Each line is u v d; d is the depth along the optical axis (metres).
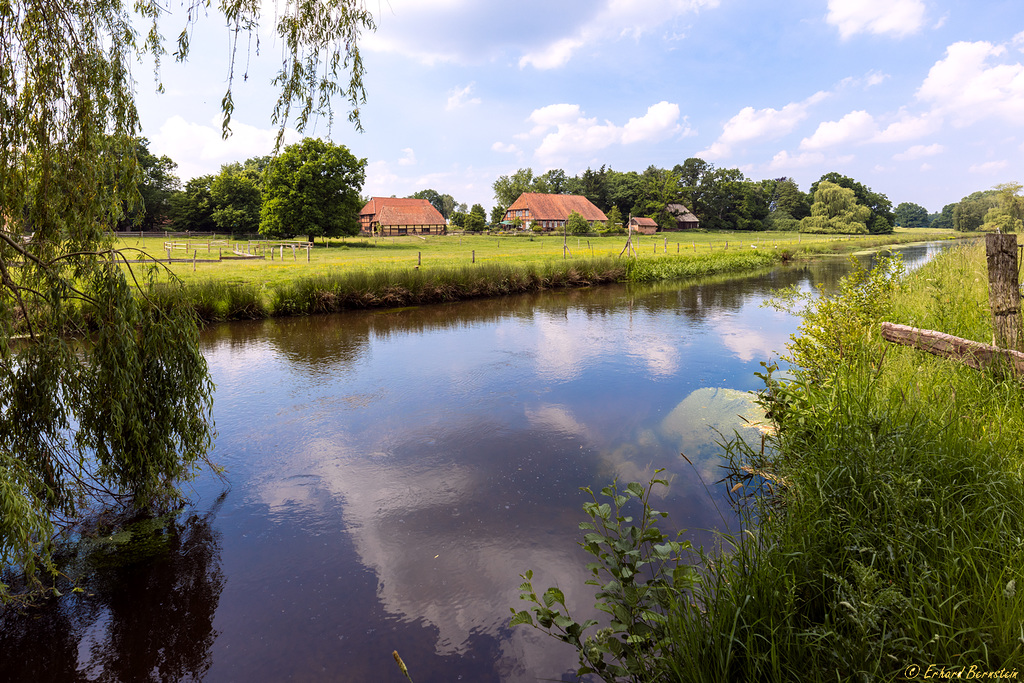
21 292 4.04
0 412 3.87
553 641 3.29
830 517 2.95
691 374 9.13
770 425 6.18
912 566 2.49
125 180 4.59
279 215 56.38
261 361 10.52
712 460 5.59
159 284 4.93
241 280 19.17
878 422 3.39
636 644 2.47
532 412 7.45
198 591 3.86
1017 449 3.38
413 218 80.81
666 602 2.77
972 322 6.05
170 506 5.06
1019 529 2.63
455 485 5.37
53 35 3.91
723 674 2.22
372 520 4.77
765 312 15.88
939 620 2.19
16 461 3.43
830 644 2.23
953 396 3.99
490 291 20.70
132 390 4.43
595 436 6.50
